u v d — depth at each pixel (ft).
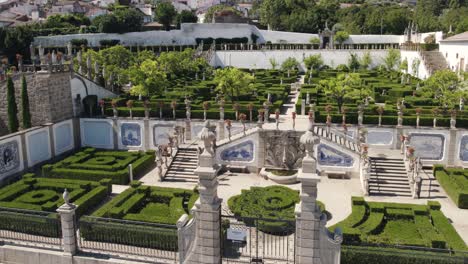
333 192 115.75
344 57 323.78
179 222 68.54
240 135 134.21
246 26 381.40
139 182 112.16
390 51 302.25
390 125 139.54
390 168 124.36
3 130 151.94
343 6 614.75
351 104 166.61
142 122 152.46
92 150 147.33
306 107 169.07
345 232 81.46
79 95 158.71
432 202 95.91
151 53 285.23
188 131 150.51
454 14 458.50
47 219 86.02
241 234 74.33
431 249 69.87
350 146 130.00
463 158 134.31
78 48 331.77
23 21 449.48
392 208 97.19
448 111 145.18
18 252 79.56
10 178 125.70
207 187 65.05
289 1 471.62
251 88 182.39
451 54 242.58
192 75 265.34
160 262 75.25
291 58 313.32
